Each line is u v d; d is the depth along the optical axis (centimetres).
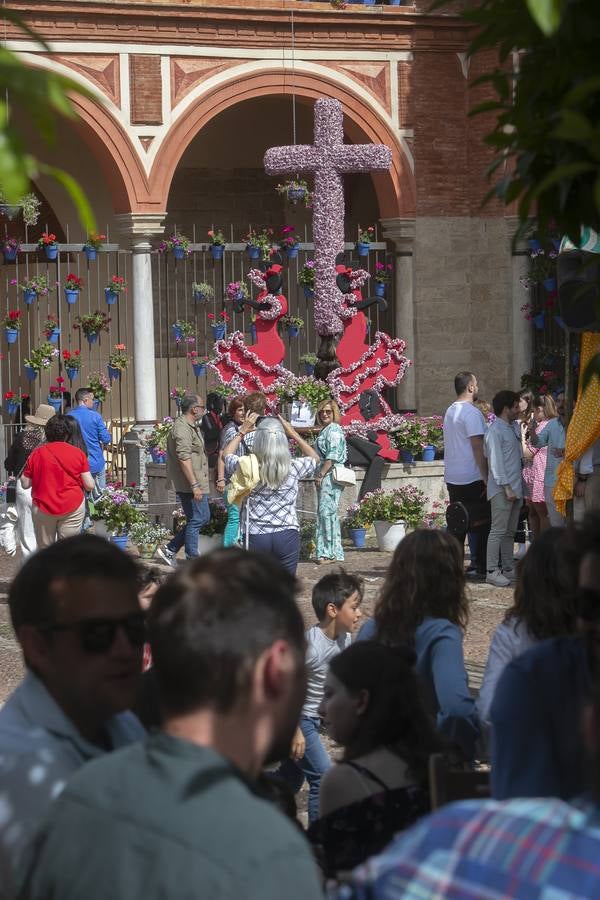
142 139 2195
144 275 2228
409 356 2428
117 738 338
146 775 235
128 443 2191
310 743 669
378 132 2359
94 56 2150
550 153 279
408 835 203
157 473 1962
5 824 297
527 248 2392
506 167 2386
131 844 226
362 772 412
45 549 319
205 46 2220
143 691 403
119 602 310
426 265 2420
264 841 220
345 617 674
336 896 217
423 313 2427
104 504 1608
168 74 2202
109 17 2145
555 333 2489
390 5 2344
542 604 472
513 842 190
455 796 377
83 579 309
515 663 346
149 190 2206
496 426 1402
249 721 242
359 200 2823
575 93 214
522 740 336
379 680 418
